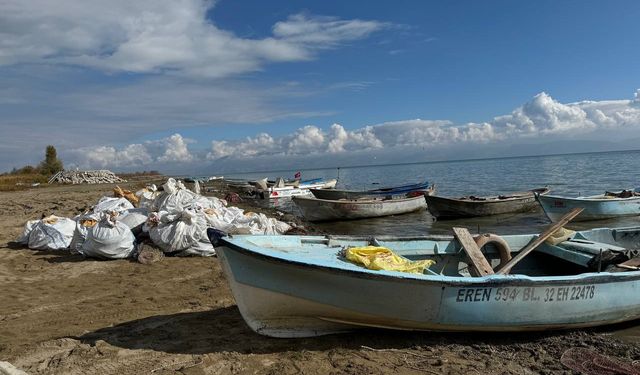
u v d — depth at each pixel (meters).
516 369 5.22
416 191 24.42
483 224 19.22
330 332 6.06
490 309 5.76
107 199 13.96
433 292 5.51
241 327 6.33
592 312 6.30
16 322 6.64
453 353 5.61
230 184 47.22
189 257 10.72
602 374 5.11
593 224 18.36
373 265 5.77
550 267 8.29
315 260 5.44
